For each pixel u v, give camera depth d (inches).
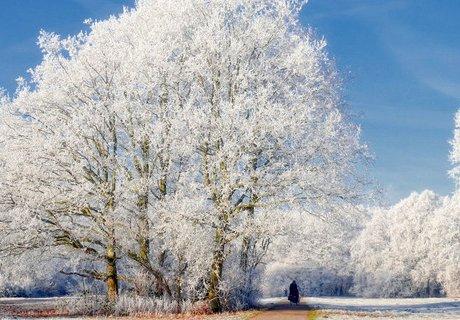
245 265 1071.0
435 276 3120.1
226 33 1011.3
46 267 1165.1
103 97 997.8
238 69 997.8
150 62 989.2
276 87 999.6
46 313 994.1
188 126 933.2
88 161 1005.2
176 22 1040.2
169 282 989.2
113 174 981.2
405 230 3255.4
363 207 1015.6
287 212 964.6
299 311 976.3
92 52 1035.3
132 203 972.6
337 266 3393.2
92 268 1211.2
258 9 1040.2
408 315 948.0
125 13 1116.5
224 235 940.0
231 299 1000.2
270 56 1041.5
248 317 814.5
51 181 990.4
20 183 949.2
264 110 903.7
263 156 970.7
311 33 1066.1
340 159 973.2
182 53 1022.4
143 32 1074.1
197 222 907.4
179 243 887.1
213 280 978.1
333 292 3580.2
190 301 964.6
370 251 3358.8
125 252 1004.6
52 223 994.7
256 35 1003.9
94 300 986.1
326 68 1039.0
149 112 980.6
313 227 1035.3
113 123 1016.9
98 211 1005.8
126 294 1021.2
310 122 944.9
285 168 956.6
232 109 898.1
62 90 1035.9
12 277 1206.3
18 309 1099.3
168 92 1034.7
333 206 973.8
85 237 1019.3
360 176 1000.2
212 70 991.0
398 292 3223.4
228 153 892.6
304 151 940.6
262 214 945.5
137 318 871.1
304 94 983.0
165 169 960.9
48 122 1008.2
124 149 1022.4
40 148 959.0
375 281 3277.6
